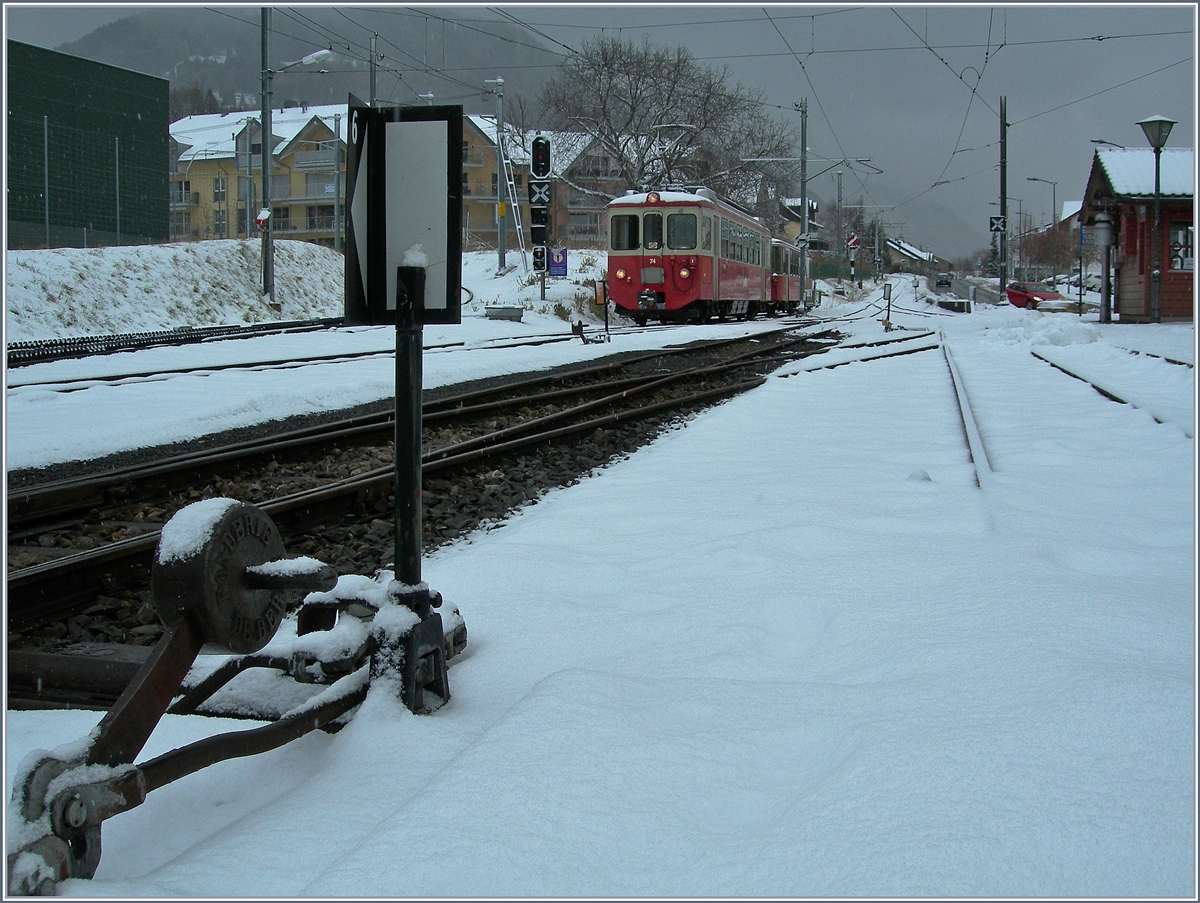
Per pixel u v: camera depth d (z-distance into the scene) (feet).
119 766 7.19
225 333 69.31
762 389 48.03
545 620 13.09
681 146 154.92
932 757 7.89
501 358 57.82
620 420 37.45
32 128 116.78
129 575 17.65
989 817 6.97
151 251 85.76
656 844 7.18
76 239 122.42
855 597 13.39
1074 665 9.87
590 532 18.90
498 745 8.45
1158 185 86.28
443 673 10.38
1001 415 36.83
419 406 10.43
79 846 6.87
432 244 10.38
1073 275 313.12
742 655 11.43
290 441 28.66
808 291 204.85
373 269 10.55
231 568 8.64
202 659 11.62
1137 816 6.88
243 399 36.52
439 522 22.00
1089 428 32.12
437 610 11.66
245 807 8.61
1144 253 94.07
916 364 62.44
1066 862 6.46
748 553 15.71
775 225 193.26
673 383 51.24
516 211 137.18
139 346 59.16
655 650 11.77
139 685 7.66
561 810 7.49
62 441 27.37
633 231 96.48
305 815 7.94
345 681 9.82
